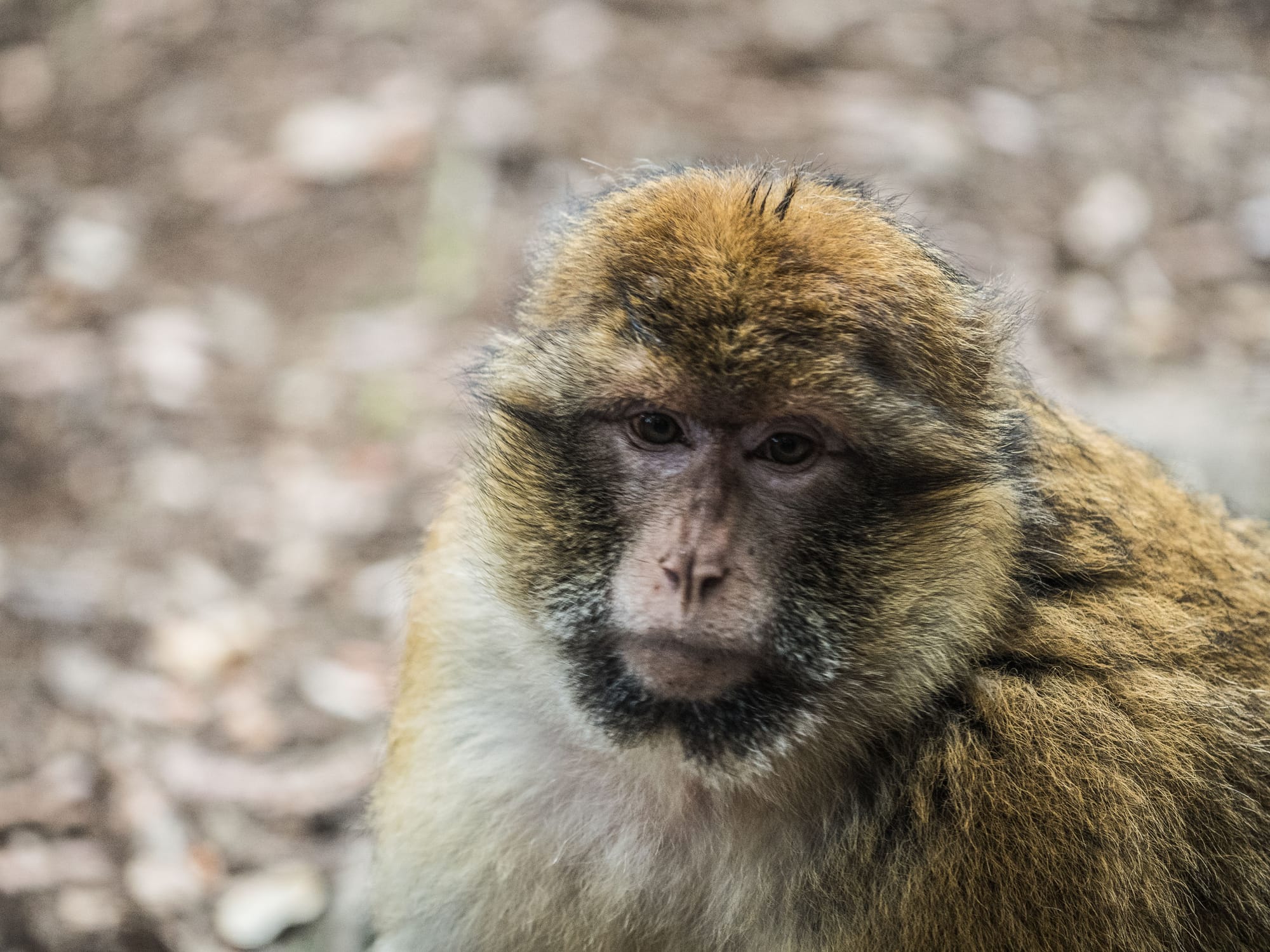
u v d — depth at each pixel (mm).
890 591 5141
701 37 15312
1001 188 13609
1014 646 5363
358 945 7805
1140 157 14180
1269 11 16469
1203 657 5586
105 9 16531
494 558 5535
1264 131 14688
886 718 5312
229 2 16359
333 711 9359
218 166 14445
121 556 10609
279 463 11484
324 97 14938
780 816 5527
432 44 15336
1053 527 5469
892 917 5328
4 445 11570
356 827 8539
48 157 14766
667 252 5027
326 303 13023
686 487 5086
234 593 10375
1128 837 5191
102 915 7949
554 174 13547
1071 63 15461
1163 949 5281
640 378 4977
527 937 6027
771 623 5070
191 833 8477
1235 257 13203
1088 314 12391
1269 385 11445
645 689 5238
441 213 13414
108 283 13203
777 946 5586
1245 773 5473
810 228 5086
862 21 15680
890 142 13789
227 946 7875
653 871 5695
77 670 9586
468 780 6023
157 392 12055
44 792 8633
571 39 15094
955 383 5184
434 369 12164
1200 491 6754
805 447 5016
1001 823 5203
